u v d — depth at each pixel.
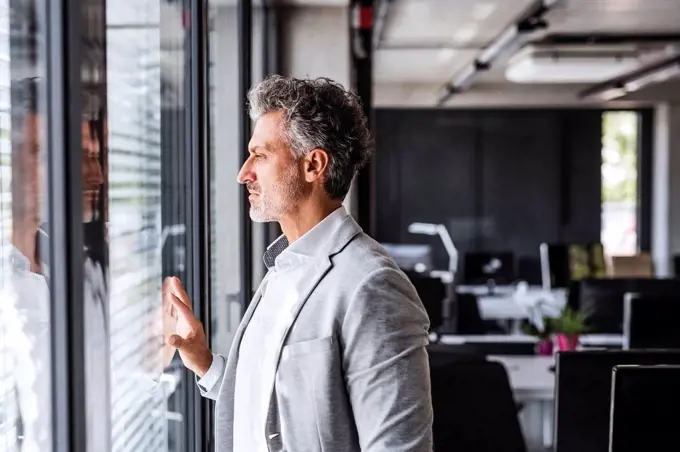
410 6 5.40
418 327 1.43
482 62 7.17
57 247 1.15
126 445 1.80
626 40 6.66
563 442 2.50
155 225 2.11
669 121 9.88
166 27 2.25
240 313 3.42
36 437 1.16
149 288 2.03
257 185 1.55
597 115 10.06
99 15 1.25
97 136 1.24
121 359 1.78
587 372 2.49
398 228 10.05
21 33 1.14
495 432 2.85
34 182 1.15
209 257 2.37
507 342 5.01
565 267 8.67
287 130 1.51
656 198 10.08
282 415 1.46
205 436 2.29
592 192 10.07
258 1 4.38
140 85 1.98
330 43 4.73
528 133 10.02
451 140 10.02
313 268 1.49
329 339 1.42
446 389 2.86
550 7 5.11
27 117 1.15
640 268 8.95
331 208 1.55
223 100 3.36
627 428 1.84
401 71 8.47
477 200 10.05
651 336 4.10
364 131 1.58
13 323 1.17
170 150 2.29
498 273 8.16
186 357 1.79
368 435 1.38
